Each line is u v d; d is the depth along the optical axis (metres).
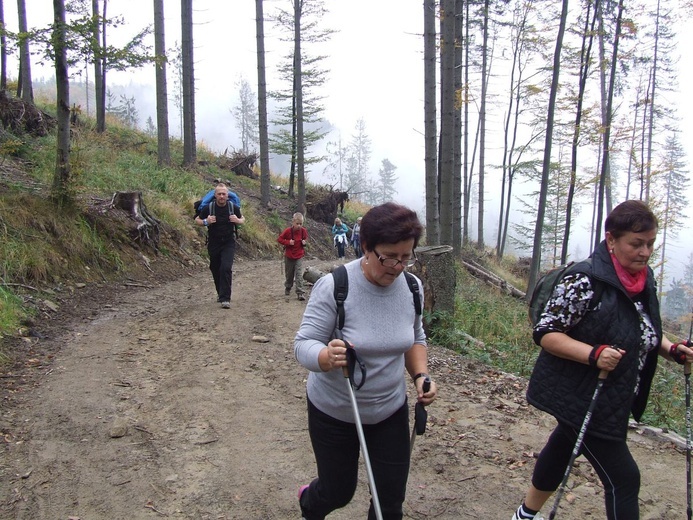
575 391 2.55
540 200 13.15
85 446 3.97
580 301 2.49
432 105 10.44
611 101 13.52
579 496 3.59
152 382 5.23
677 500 3.62
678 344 2.71
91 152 14.54
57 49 8.23
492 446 4.26
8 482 3.47
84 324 6.86
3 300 6.32
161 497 3.44
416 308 2.48
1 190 8.55
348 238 23.27
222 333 6.96
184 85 20.20
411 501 3.48
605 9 12.95
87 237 8.95
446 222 11.73
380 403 2.36
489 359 6.91
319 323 2.34
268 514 3.32
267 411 4.74
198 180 18.23
